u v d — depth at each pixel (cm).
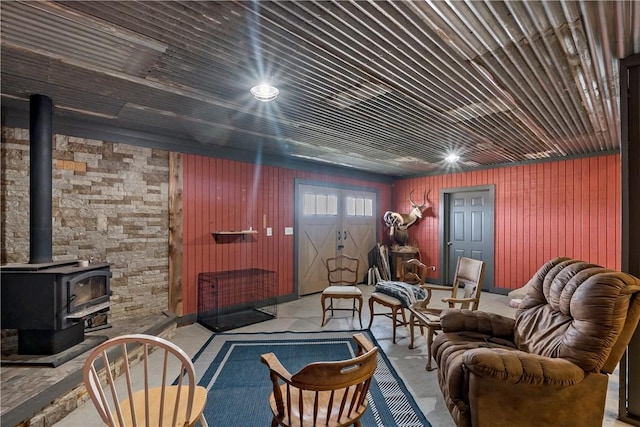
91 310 273
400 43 198
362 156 520
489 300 526
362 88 260
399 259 663
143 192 384
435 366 292
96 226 351
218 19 172
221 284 454
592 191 482
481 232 605
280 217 532
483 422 177
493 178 584
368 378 152
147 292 385
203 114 321
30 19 169
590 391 177
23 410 194
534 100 288
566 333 191
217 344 345
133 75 236
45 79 241
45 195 270
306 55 210
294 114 321
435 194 664
